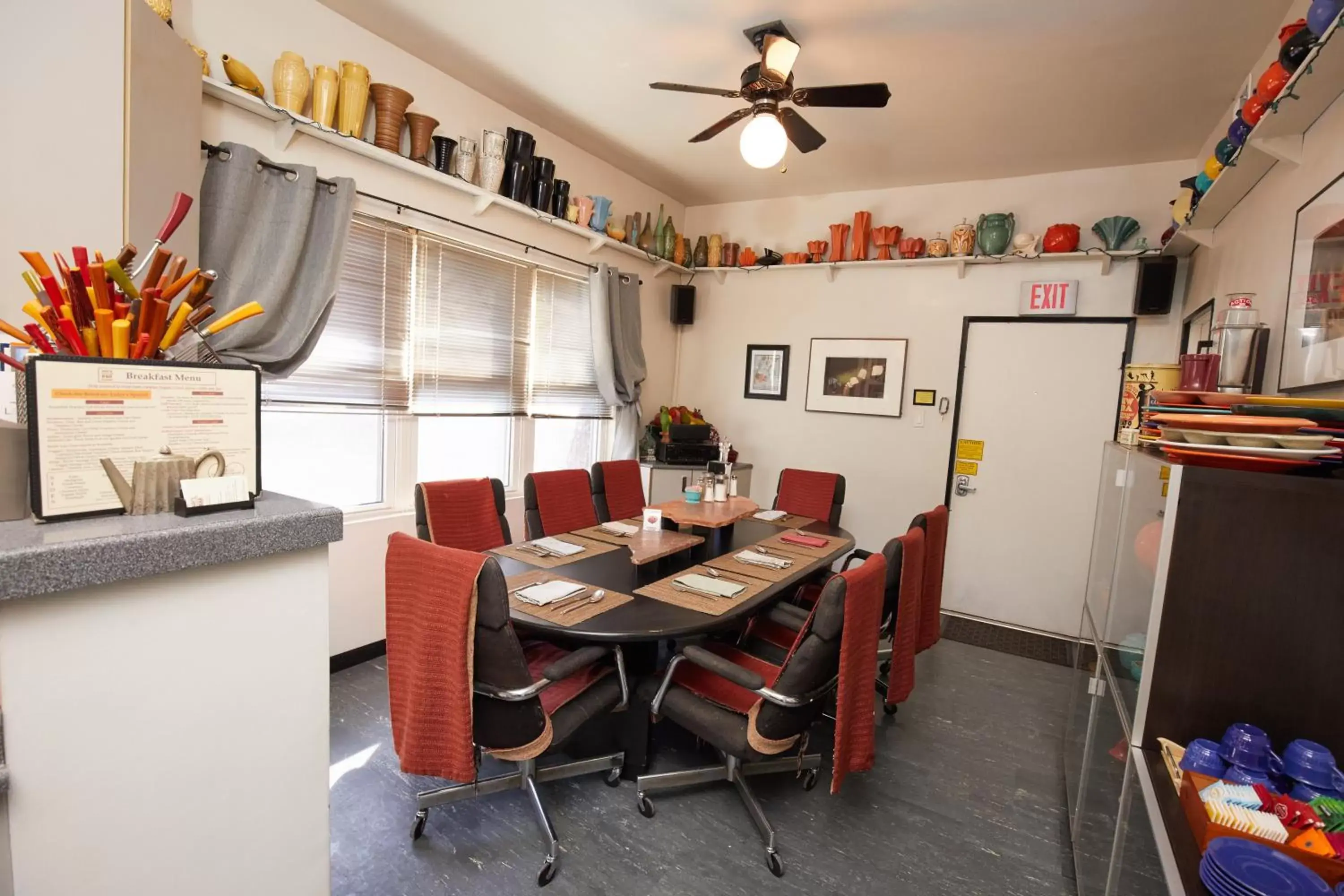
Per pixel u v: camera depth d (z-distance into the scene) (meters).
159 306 0.93
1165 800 1.04
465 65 2.84
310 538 0.96
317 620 1.00
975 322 3.90
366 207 2.64
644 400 4.64
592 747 2.10
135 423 0.86
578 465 4.16
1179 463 1.16
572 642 2.09
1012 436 3.83
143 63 1.60
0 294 1.26
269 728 0.96
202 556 0.83
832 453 4.39
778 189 4.33
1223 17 2.14
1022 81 2.65
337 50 2.48
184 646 0.85
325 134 2.38
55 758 0.74
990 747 2.40
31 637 0.71
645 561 2.27
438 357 3.07
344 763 2.07
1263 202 2.07
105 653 0.77
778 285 4.55
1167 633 1.16
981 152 3.42
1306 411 1.13
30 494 0.79
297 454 2.59
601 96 3.09
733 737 1.69
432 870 1.64
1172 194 3.39
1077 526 3.68
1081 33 2.29
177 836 0.86
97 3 1.44
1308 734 1.09
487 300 3.30
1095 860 1.54
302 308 2.37
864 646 1.68
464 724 1.48
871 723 1.75
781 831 1.86
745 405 4.72
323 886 1.04
